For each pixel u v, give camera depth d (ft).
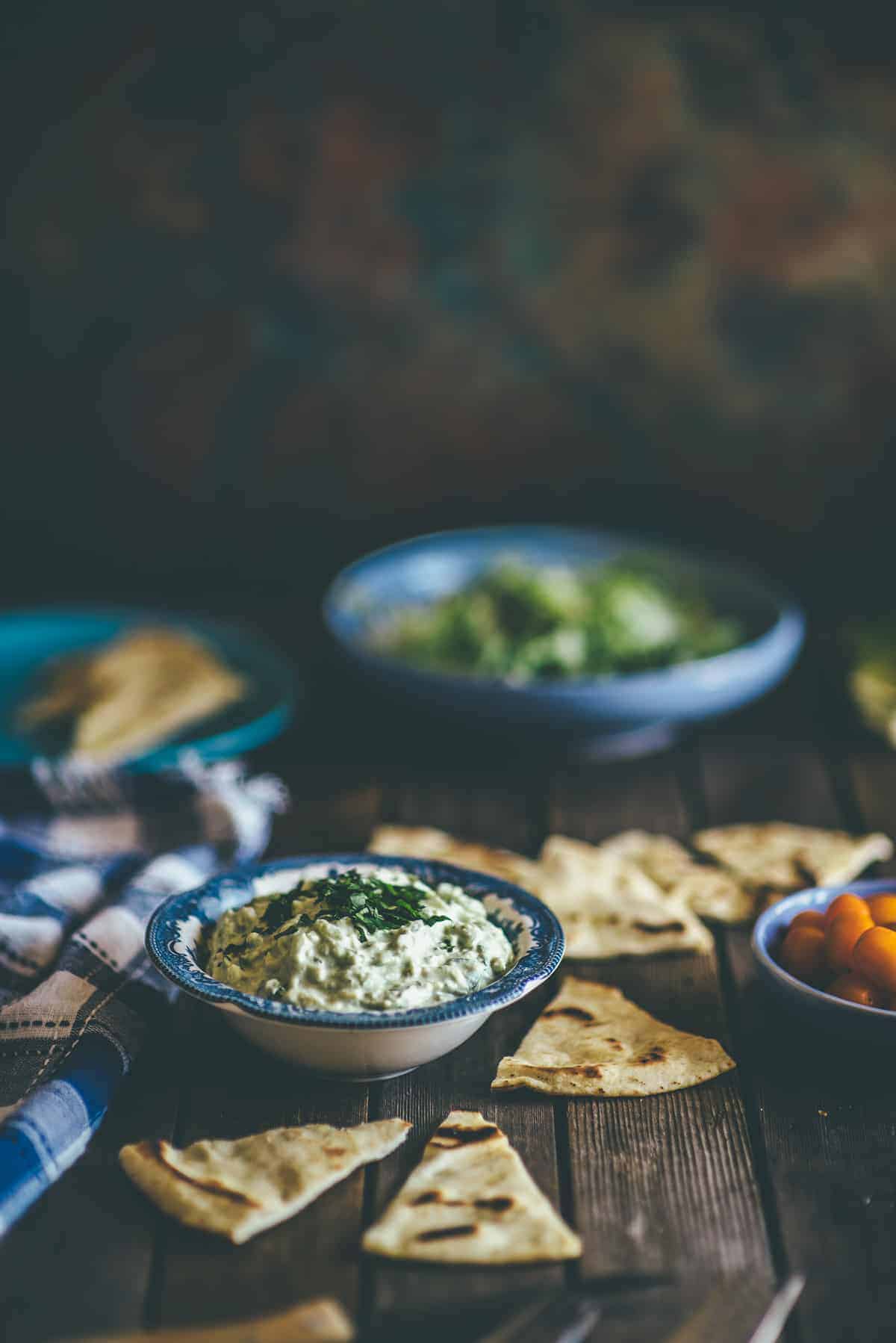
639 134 4.69
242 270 4.84
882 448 4.94
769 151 4.69
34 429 5.00
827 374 4.88
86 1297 2.26
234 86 4.67
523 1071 2.61
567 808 3.54
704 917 3.07
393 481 5.06
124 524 5.12
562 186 4.75
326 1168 2.41
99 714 3.60
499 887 2.72
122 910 2.87
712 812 3.52
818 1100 2.61
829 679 4.19
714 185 4.73
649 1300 2.26
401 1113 2.57
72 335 4.90
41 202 4.76
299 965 2.49
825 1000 2.60
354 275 4.85
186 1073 2.65
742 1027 2.78
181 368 4.94
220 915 2.69
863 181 4.70
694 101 4.66
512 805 3.55
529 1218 2.34
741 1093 2.62
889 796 3.59
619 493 5.05
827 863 3.19
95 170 4.74
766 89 4.64
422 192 4.77
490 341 4.90
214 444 5.02
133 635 4.07
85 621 4.16
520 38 4.63
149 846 3.32
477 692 3.55
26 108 4.67
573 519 5.09
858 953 2.62
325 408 4.98
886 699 3.85
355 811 3.51
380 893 2.61
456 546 4.33
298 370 4.94
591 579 4.18
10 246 4.80
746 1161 2.49
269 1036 2.51
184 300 4.87
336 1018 2.41
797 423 4.94
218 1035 2.74
